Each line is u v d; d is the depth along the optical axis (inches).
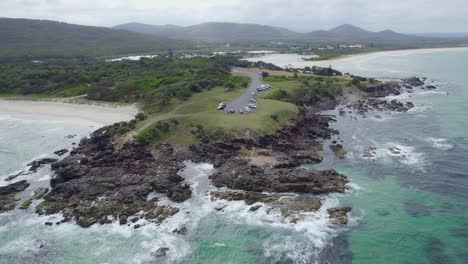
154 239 2267.5
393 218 2406.5
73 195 2736.2
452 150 3550.7
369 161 3321.9
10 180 3115.2
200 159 3383.4
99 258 2126.0
